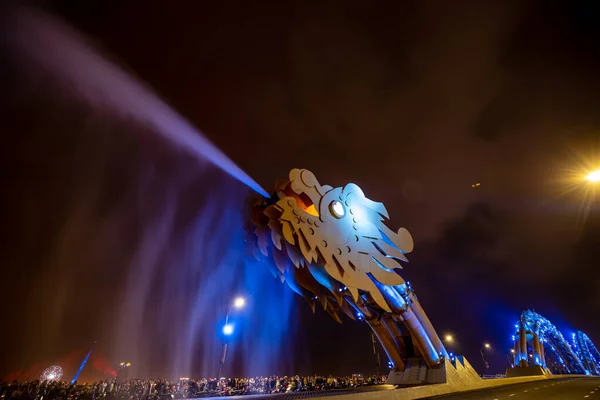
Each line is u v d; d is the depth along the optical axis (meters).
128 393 18.38
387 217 21.39
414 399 18.09
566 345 56.91
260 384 27.02
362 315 23.86
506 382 31.50
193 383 21.62
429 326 24.27
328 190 19.19
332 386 28.50
